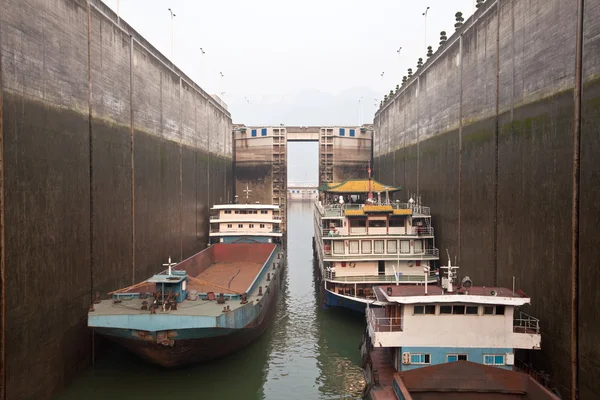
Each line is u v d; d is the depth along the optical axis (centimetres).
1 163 2133
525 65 2712
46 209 2514
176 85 5050
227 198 7869
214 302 2948
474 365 2262
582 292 2125
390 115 6625
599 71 2028
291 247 8600
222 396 2755
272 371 3131
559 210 2331
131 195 3766
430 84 4609
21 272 2278
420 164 4972
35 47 2439
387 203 4475
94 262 3091
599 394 1986
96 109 3167
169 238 4772
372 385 2466
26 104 2347
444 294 2497
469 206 3566
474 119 3472
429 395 2272
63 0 2747
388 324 2662
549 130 2439
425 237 4009
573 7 2236
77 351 2838
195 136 5838
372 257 3947
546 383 2288
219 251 5656
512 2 2872
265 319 3625
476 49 3441
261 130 8119
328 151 8162
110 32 3416
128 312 2666
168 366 2825
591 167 2072
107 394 2712
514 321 2673
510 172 2895
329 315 4234
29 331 2339
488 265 3203
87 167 3019
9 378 2178
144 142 4075
